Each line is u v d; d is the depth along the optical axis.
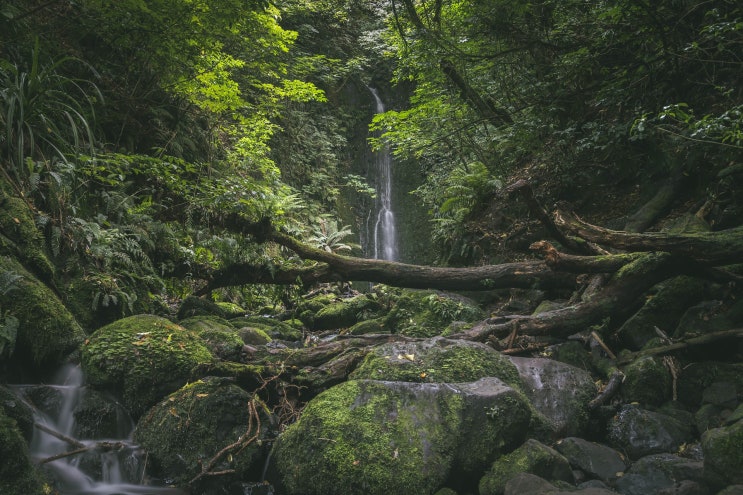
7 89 4.36
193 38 6.44
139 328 3.82
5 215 3.92
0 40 5.37
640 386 3.73
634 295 4.43
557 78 7.06
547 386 3.71
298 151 12.20
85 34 6.52
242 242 5.66
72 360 3.64
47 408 3.26
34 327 3.49
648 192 6.07
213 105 7.95
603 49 6.42
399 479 2.81
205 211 5.52
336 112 13.60
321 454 2.91
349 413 3.08
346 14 13.79
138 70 7.18
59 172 4.39
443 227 8.42
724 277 4.27
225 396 3.35
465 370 3.60
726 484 2.63
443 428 3.04
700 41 5.34
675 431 3.36
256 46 7.77
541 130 7.21
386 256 12.90
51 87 4.92
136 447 3.22
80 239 4.38
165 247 5.48
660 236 4.21
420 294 5.79
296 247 5.62
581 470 3.14
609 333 4.59
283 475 3.00
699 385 3.70
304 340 5.68
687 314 4.24
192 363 3.64
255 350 4.34
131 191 5.77
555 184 6.99
